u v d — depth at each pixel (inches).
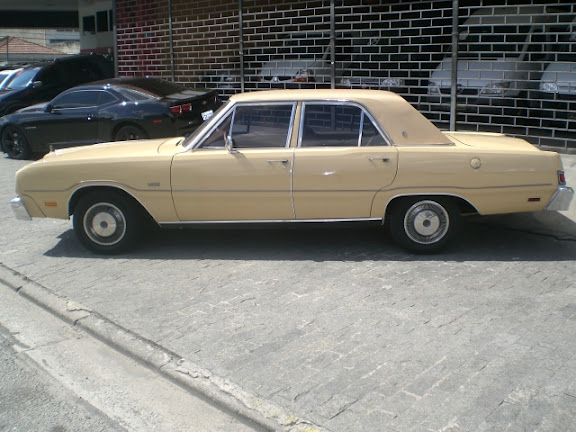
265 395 145.6
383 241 257.3
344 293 203.6
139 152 246.2
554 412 134.9
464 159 224.5
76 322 193.0
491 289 203.6
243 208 237.0
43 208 250.7
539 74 378.0
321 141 232.4
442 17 409.7
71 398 154.5
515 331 173.0
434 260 233.3
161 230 283.3
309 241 260.7
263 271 227.1
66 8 994.1
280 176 230.7
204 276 224.5
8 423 144.4
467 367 154.3
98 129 441.7
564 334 170.6
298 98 234.8
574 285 205.5
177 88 461.7
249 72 527.5
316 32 479.2
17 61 1834.4
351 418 135.2
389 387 146.5
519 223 274.5
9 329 194.4
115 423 143.5
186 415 144.6
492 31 390.9
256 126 236.5
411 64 432.5
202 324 185.0
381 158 226.2
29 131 474.9
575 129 367.6
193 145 239.6
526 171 225.1
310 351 165.5
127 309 198.5
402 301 195.6
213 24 542.6
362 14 448.5
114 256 251.9
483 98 399.9
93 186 244.2
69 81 637.9
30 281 228.4
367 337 171.9
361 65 458.3
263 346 169.5
